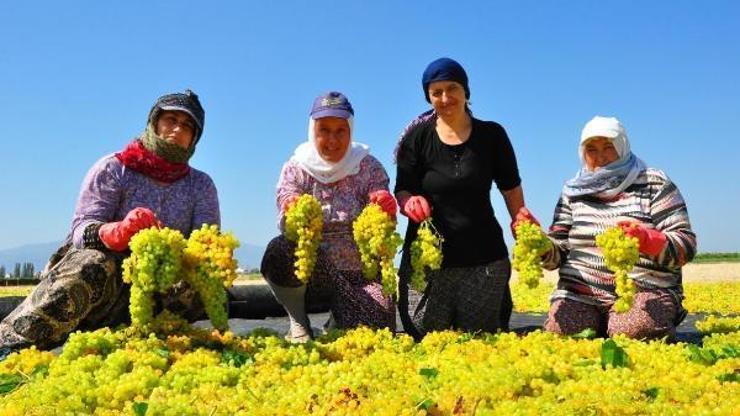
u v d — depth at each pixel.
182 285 2.56
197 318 2.74
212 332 2.30
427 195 2.80
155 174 2.61
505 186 2.92
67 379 1.79
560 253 2.74
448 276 2.77
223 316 2.27
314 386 1.83
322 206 2.72
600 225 2.69
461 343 2.33
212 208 2.73
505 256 2.80
